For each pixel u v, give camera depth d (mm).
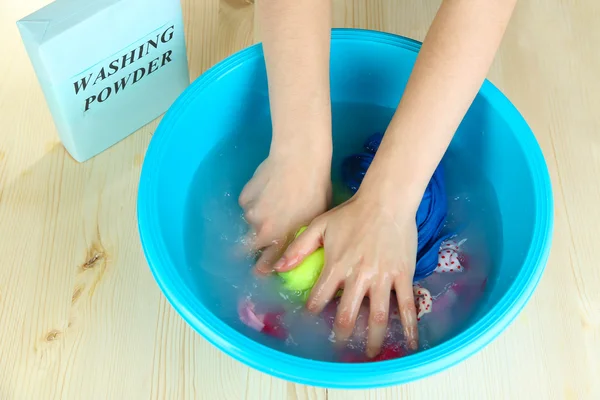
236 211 978
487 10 766
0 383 875
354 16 1233
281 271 859
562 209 1034
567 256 993
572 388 891
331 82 1075
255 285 904
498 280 895
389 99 1091
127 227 1008
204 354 907
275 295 894
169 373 891
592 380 896
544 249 808
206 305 884
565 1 1262
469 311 898
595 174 1068
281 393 881
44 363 891
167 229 880
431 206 967
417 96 810
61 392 872
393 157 827
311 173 886
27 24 889
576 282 971
